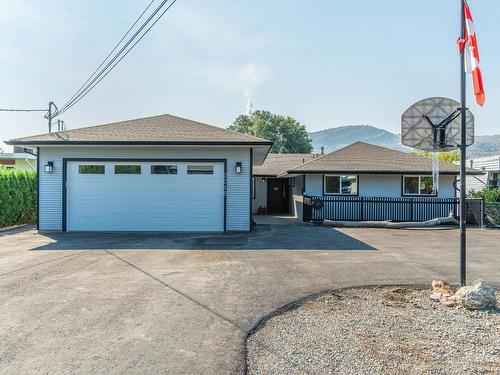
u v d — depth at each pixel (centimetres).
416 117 1055
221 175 1373
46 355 395
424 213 1808
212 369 368
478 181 2636
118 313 519
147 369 367
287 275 732
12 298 582
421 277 721
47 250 995
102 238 1217
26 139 1331
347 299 585
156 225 1371
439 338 441
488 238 1283
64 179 1370
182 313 520
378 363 379
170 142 1304
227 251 991
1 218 1557
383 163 1962
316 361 383
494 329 468
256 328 469
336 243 1136
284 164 2542
